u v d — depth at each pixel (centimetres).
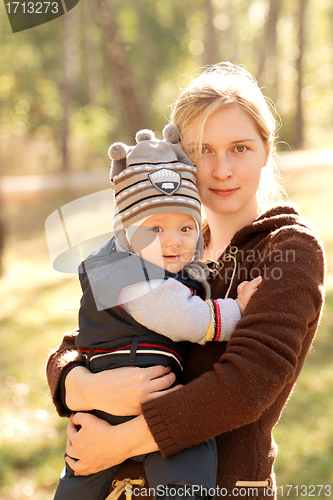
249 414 134
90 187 1625
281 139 2541
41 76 2467
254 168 171
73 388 163
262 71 2444
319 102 2930
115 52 962
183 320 154
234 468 150
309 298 144
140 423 146
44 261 1044
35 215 1452
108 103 2545
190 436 139
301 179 1288
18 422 468
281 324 139
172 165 166
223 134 167
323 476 360
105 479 157
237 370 137
